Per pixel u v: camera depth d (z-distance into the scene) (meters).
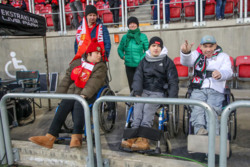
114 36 5.26
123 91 4.79
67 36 5.65
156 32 5.10
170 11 5.78
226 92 2.48
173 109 2.65
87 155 2.28
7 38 6.05
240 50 4.71
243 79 4.47
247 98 3.79
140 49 3.64
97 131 2.02
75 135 2.35
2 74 6.31
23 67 6.14
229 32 4.70
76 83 2.68
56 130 2.43
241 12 4.61
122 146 2.35
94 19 3.11
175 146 2.69
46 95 2.09
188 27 4.89
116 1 5.81
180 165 1.99
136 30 3.58
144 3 10.39
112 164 2.22
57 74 5.83
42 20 4.23
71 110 2.62
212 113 1.60
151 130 2.31
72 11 5.94
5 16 3.23
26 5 7.55
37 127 3.70
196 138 2.10
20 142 2.62
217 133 2.27
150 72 2.68
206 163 2.29
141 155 2.21
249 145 2.61
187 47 2.53
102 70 2.72
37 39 5.88
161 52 2.67
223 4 5.25
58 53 5.80
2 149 2.53
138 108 2.53
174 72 2.62
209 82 2.55
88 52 2.70
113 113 3.14
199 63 2.65
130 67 3.77
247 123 3.24
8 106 3.60
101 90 2.80
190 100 1.64
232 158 2.36
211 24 4.75
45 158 2.46
